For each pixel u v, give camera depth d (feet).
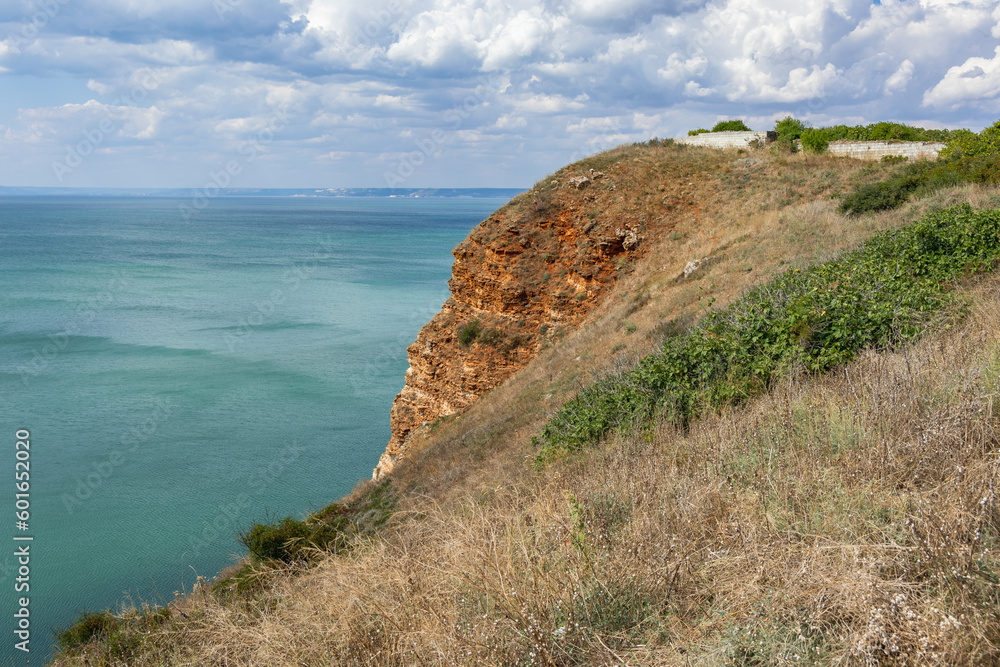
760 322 30.63
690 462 18.63
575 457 29.89
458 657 10.27
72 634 28.58
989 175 61.16
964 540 9.57
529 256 90.84
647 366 35.32
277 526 39.09
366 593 13.19
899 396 16.96
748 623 9.39
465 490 30.83
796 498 13.17
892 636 8.29
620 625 10.52
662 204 91.15
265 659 12.82
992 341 19.92
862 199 69.97
